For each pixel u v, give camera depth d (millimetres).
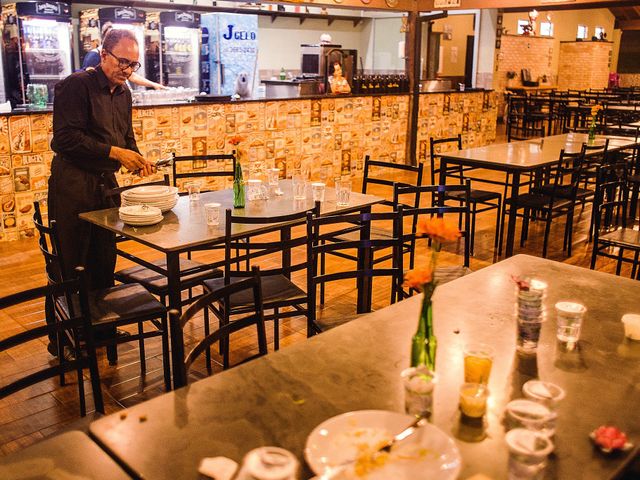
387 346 1898
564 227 6273
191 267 3400
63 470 1377
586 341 1966
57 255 2725
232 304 2971
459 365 1787
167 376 2975
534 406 1480
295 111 7617
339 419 1453
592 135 6211
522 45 16234
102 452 1433
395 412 1512
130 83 8328
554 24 17812
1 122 5254
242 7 10008
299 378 1702
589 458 1362
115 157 3311
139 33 8258
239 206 3488
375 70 12484
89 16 7891
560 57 18359
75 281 2059
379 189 7945
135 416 1515
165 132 6418
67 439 1490
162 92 7098
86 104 3273
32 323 3770
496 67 12680
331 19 11672
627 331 1990
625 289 2441
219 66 9125
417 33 9125
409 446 1357
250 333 3682
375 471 1281
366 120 8602
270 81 8430
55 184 3348
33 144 5473
